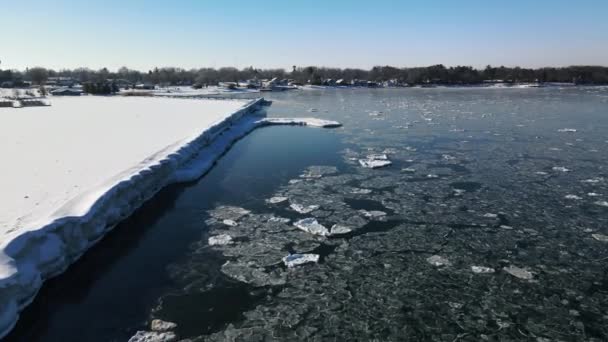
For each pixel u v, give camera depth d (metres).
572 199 9.35
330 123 22.00
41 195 7.56
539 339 4.75
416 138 17.58
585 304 5.40
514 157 13.61
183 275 6.19
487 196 9.63
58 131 15.77
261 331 4.92
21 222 6.25
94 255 6.71
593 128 19.62
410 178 11.23
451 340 4.75
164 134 14.96
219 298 5.60
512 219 8.23
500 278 6.04
